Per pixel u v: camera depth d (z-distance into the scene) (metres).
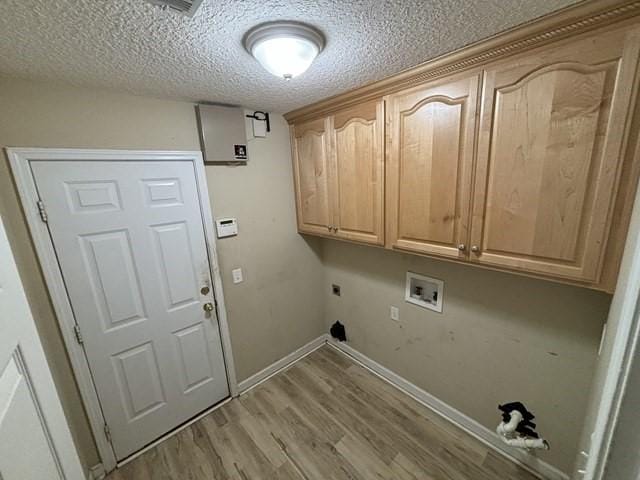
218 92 1.62
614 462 0.42
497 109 1.17
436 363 1.99
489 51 1.12
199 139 1.87
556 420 1.47
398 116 1.52
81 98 1.44
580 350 1.35
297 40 0.98
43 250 1.40
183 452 1.79
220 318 2.11
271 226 2.34
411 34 1.04
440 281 1.87
